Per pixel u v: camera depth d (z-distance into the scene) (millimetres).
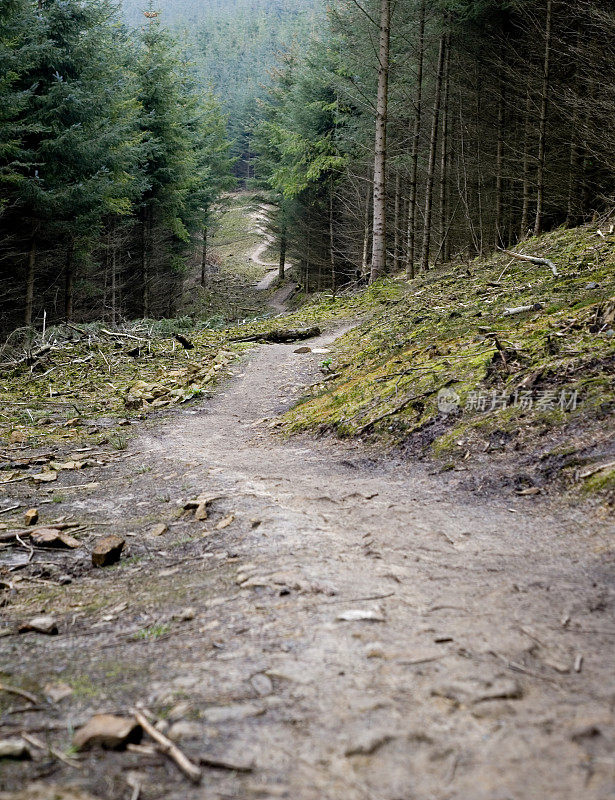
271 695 1926
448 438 5438
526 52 19484
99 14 20375
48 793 1483
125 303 31922
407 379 7211
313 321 17234
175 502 4988
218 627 2559
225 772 1562
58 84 18297
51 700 2016
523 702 1810
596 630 2299
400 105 22328
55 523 4805
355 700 1863
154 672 2180
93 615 2953
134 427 8992
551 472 4273
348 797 1439
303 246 38688
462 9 18750
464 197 22047
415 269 24516
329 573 3047
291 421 8047
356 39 21391
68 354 15352
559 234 14945
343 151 29047
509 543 3402
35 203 18531
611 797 1365
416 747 1613
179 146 29031
